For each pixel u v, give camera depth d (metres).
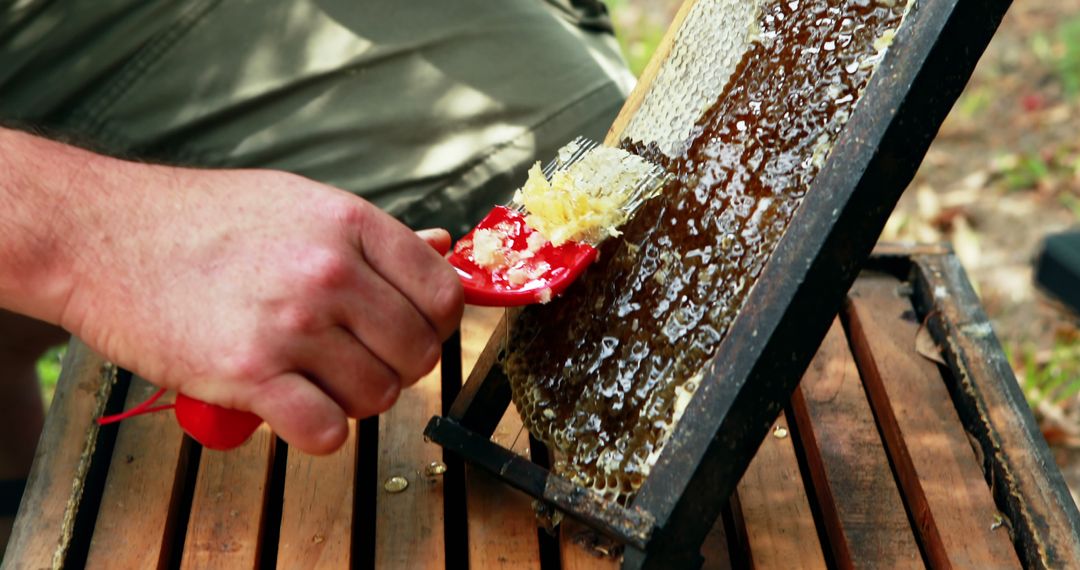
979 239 1.47
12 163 0.69
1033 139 1.63
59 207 0.68
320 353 0.66
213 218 0.68
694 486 0.67
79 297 0.68
